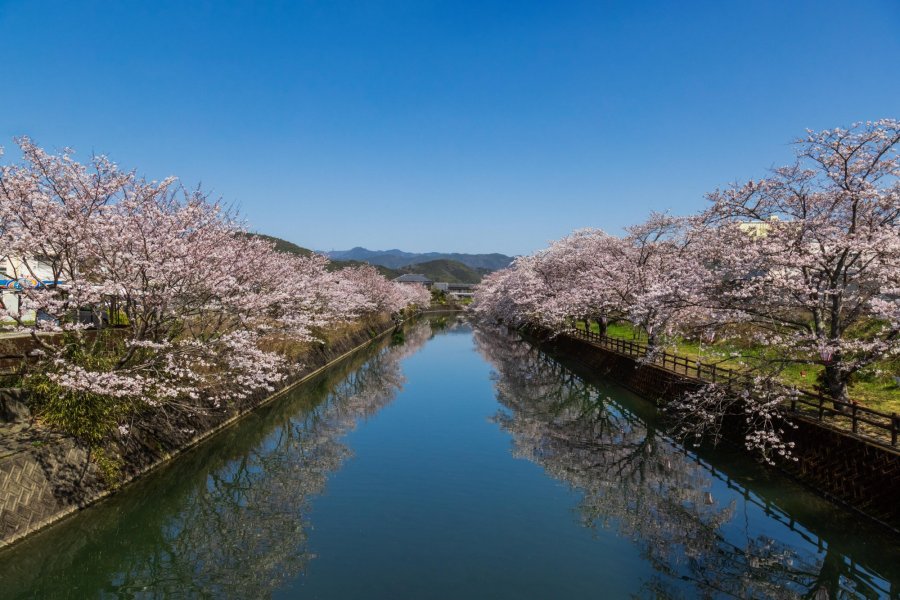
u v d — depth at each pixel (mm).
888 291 10398
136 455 11820
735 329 15641
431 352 39156
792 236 12406
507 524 10688
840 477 10352
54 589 8844
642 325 20984
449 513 11203
